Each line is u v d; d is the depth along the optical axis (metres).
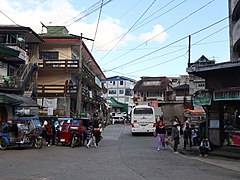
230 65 15.70
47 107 33.69
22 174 9.82
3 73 27.30
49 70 37.69
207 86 18.25
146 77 73.06
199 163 13.49
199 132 20.88
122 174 10.09
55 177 9.34
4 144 18.11
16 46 27.33
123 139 27.56
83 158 14.33
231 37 29.14
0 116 24.45
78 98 30.16
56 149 18.80
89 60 45.75
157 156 15.73
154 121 31.83
